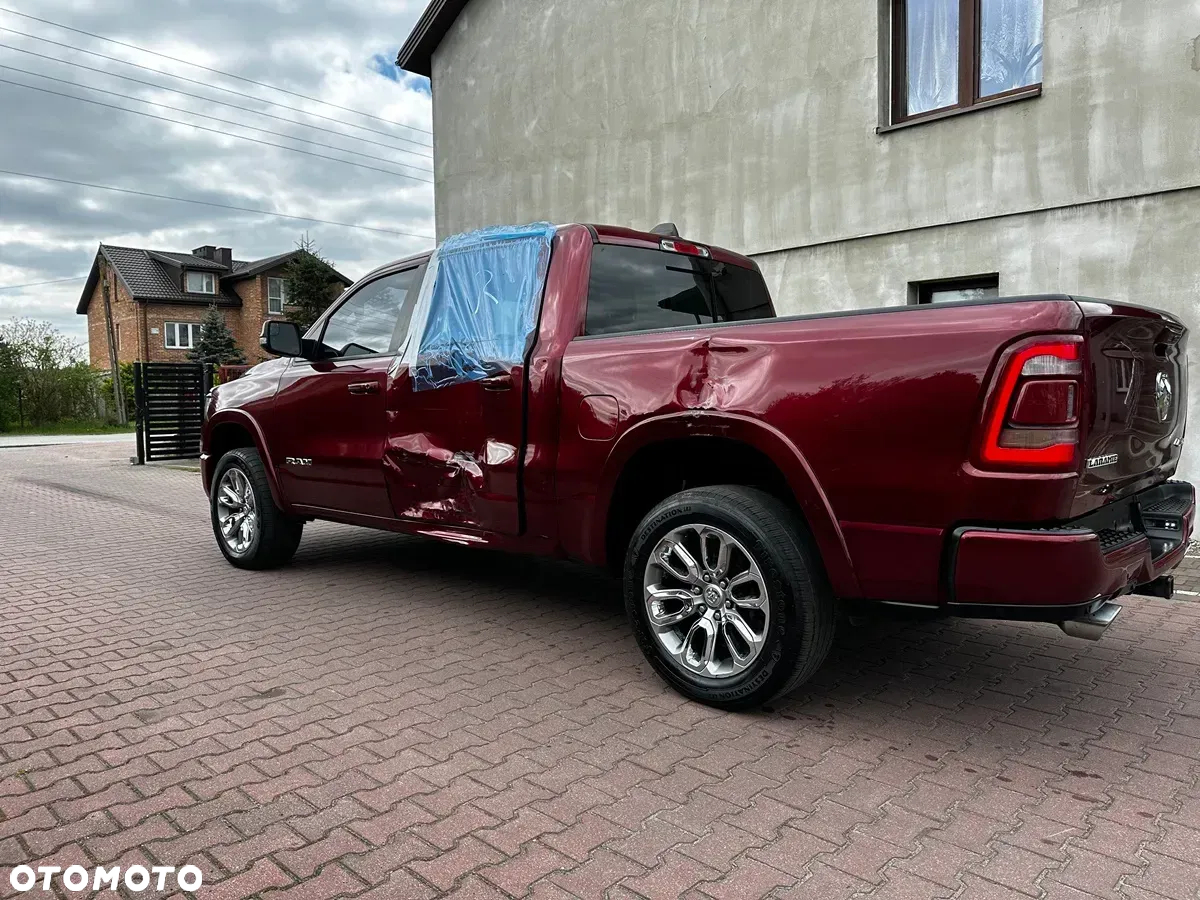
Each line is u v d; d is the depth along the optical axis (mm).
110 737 2988
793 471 2963
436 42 13578
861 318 2889
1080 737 3045
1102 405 2684
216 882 2127
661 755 2873
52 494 10523
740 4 9344
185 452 15273
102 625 4398
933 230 7977
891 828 2408
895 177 8195
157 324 42469
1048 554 2537
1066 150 7098
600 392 3533
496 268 4141
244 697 3379
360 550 6430
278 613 4633
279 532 5531
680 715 3225
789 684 3051
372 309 4879
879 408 2791
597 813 2479
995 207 7543
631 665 3801
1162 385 3234
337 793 2586
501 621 4484
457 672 3691
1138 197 6777
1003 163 7469
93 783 2645
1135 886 2131
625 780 2688
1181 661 3879
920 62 8195
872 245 8430
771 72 9109
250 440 5926
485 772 2732
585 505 3617
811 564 2998
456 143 13422
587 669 3742
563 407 3676
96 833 2355
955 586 2688
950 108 7816
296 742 2953
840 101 8555
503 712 3240
